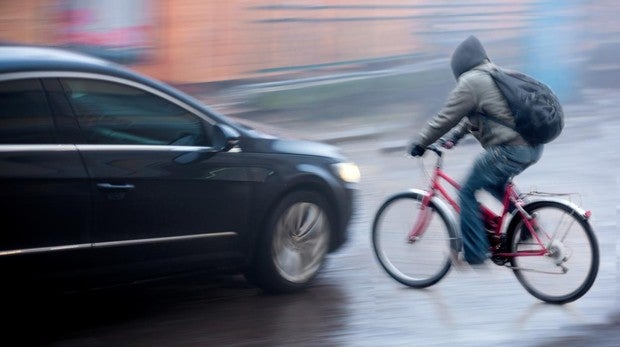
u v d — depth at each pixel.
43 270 7.33
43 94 7.45
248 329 8.07
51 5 19.03
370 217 12.53
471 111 8.80
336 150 9.91
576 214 8.64
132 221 7.88
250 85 21.30
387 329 8.12
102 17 19.70
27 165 7.18
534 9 28.53
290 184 9.03
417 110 22.66
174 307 8.70
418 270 9.44
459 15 26.12
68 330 8.00
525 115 8.55
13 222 7.12
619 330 8.13
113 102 7.87
